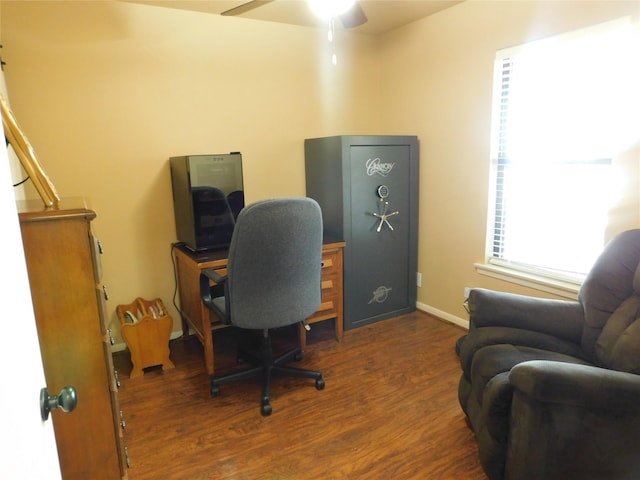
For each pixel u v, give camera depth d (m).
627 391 1.32
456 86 2.93
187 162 2.49
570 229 2.43
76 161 2.60
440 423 2.03
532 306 1.96
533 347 1.83
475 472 1.72
